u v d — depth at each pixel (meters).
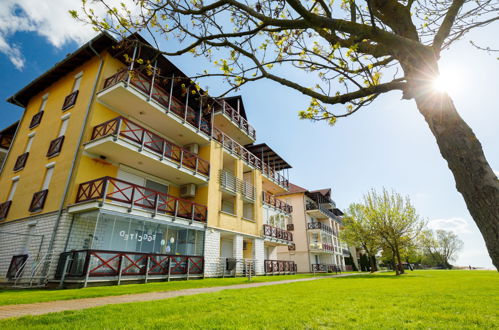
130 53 11.87
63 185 10.45
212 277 13.84
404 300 5.46
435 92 1.90
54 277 8.91
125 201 10.18
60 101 13.41
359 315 3.85
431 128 1.90
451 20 2.17
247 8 2.64
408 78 2.06
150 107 12.44
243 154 19.78
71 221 9.80
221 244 17.02
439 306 4.69
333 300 5.43
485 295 6.29
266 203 21.45
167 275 11.21
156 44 3.24
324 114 3.22
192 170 14.11
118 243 10.72
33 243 10.13
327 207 42.81
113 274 9.06
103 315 3.74
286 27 2.58
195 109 16.56
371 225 21.66
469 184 1.61
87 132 10.98
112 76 11.83
